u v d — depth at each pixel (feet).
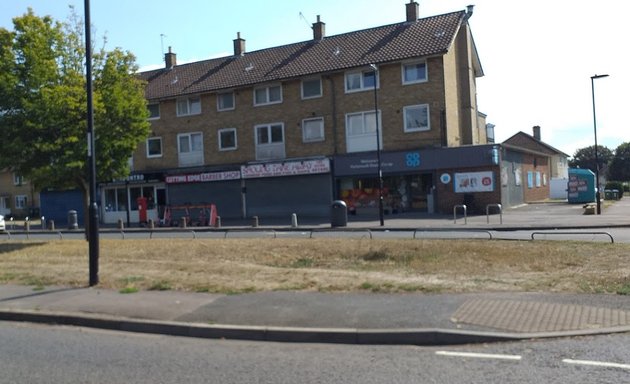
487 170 94.99
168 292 32.40
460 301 27.81
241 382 18.22
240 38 127.13
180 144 123.24
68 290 33.88
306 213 108.99
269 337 24.12
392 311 26.25
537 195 139.64
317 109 108.99
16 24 58.75
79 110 58.70
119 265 43.62
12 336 25.31
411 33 107.14
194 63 132.05
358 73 105.81
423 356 20.89
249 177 112.78
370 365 19.88
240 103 116.47
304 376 18.74
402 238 56.75
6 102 57.36
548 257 41.14
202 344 23.58
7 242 69.72
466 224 76.48
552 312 25.26
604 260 38.75
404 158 99.91
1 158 58.59
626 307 25.90
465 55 111.14
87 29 35.78
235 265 42.63
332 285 32.89
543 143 215.51
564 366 18.84
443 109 99.19
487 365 19.34
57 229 109.09
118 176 65.21
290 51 119.03
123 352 22.33
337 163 105.40
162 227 101.24
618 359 19.33
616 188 169.48
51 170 58.03
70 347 23.22
